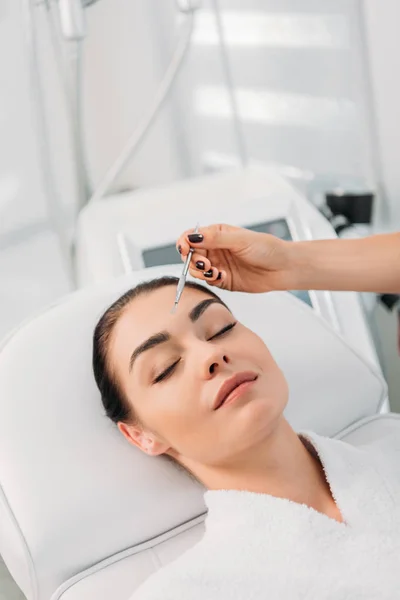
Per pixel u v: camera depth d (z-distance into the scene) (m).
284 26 1.88
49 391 1.11
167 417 0.99
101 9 1.78
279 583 0.90
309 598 0.89
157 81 1.91
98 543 1.04
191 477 1.09
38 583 1.01
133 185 1.98
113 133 1.91
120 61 1.85
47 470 1.05
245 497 0.98
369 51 1.85
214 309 1.06
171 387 1.00
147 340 1.02
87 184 1.58
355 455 1.05
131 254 1.39
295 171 2.01
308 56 1.91
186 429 0.99
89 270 1.41
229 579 0.91
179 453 1.06
